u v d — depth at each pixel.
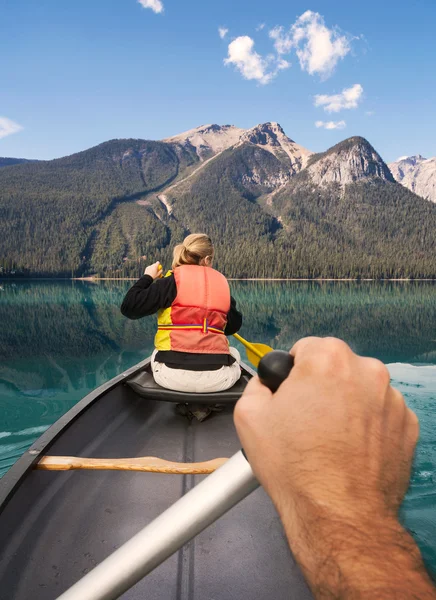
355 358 0.25
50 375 7.43
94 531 1.54
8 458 3.87
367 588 0.18
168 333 2.74
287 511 0.22
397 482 0.22
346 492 0.21
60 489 1.73
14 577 1.30
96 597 0.33
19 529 1.45
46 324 15.61
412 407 5.13
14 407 5.46
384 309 23.09
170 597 1.28
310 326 15.12
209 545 1.50
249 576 1.37
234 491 0.30
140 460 1.71
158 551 0.32
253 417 0.25
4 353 9.61
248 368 3.38
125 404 2.77
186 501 0.31
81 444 2.13
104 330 13.63
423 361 8.48
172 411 2.80
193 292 2.72
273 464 0.23
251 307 24.92
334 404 0.23
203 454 2.25
